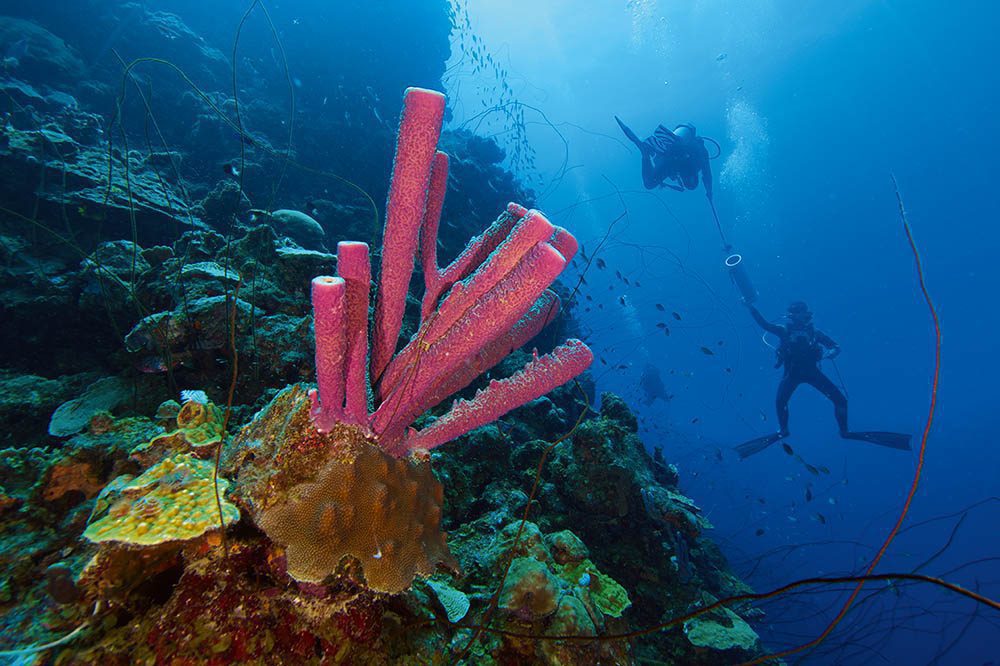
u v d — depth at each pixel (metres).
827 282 61.22
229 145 8.39
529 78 49.12
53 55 8.18
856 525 35.19
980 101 47.41
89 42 8.85
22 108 6.48
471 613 2.17
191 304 3.28
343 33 10.81
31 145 5.38
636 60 46.22
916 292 55.84
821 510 31.16
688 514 4.71
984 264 51.66
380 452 1.47
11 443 3.35
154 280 3.88
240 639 1.25
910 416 55.28
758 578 10.91
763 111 54.50
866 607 6.45
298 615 1.34
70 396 3.63
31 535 1.66
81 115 7.10
